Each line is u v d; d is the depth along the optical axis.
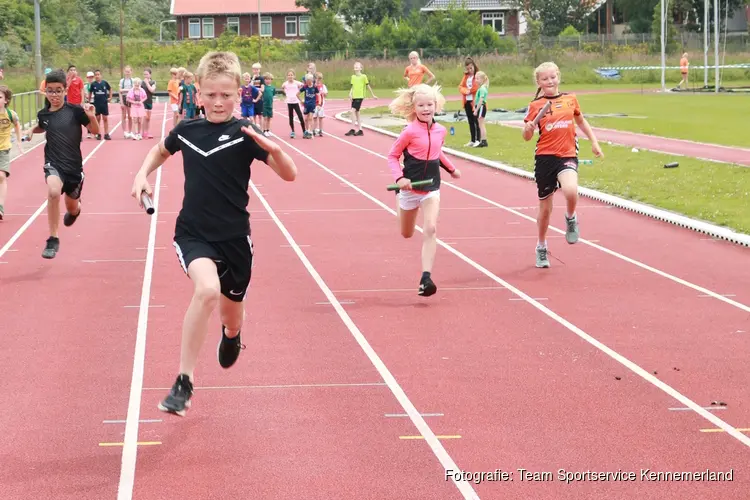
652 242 11.78
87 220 13.59
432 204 8.87
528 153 21.69
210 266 5.36
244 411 5.91
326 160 21.28
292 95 26.66
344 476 4.92
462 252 11.25
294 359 7.04
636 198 14.88
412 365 6.89
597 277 9.88
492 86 59.06
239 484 4.82
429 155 8.82
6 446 5.33
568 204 9.98
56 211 10.38
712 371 6.73
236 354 6.06
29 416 5.83
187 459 5.14
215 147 5.48
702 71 60.81
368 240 12.03
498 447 5.32
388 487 4.78
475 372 6.72
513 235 12.35
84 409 5.95
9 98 12.95
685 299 8.93
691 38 68.75
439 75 58.69
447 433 5.53
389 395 6.22
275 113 38.09
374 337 7.65
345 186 17.12
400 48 65.62
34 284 9.56
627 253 11.14
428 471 4.98
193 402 6.08
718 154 21.14
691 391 6.30
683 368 6.81
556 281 9.70
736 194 15.00
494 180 17.81
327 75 58.53
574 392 6.29
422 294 8.71
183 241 5.54
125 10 102.44
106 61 64.50
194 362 5.36
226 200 5.50
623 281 9.70
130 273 10.09
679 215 13.29
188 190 5.54
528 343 7.48
